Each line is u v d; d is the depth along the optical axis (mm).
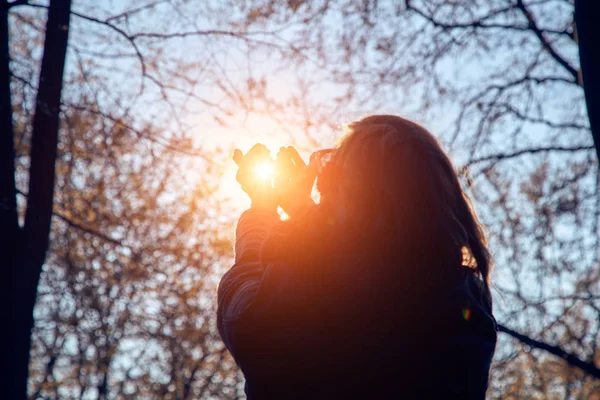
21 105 6102
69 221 7535
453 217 1216
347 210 1222
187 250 10016
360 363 1112
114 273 9500
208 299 11633
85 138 7434
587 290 8531
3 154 5848
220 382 17234
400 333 1131
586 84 2168
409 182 1219
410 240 1180
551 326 8586
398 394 1105
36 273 5832
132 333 12125
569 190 8367
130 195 9234
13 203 5824
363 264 1163
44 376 14594
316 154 1356
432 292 1159
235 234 1390
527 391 10609
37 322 10867
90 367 14578
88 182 8633
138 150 7652
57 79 6020
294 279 1157
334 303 1139
